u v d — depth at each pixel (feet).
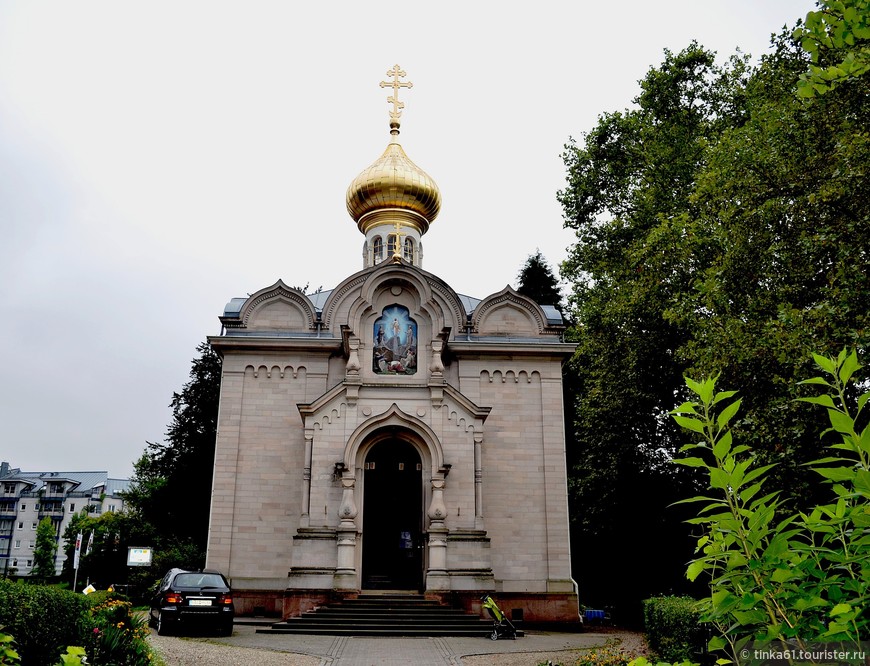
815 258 64.13
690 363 98.43
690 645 53.78
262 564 99.04
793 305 65.67
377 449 98.68
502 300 110.93
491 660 65.67
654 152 113.50
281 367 105.91
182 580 81.05
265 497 101.35
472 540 92.07
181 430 161.07
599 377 115.24
